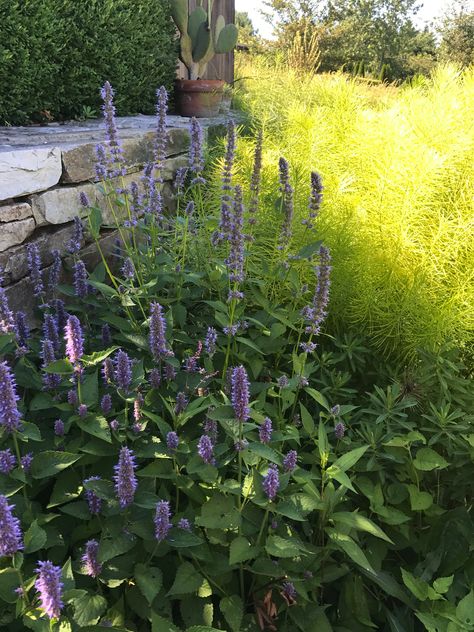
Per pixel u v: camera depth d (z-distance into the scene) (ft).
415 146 10.64
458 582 7.16
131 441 6.84
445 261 9.84
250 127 17.76
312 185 8.79
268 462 6.87
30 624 4.74
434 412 7.85
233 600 5.84
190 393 7.48
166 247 10.75
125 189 9.46
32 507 6.07
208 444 5.99
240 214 7.50
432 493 8.23
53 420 7.39
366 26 76.18
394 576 7.54
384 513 7.12
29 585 4.90
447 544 7.47
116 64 16.99
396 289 10.19
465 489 8.22
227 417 5.92
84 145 11.04
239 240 7.57
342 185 11.03
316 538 6.96
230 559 5.51
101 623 5.40
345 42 65.72
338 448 7.84
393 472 8.11
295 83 18.85
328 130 13.26
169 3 20.77
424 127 11.28
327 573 6.73
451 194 11.13
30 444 6.61
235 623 5.67
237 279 7.64
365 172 11.72
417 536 7.92
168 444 6.23
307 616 6.21
